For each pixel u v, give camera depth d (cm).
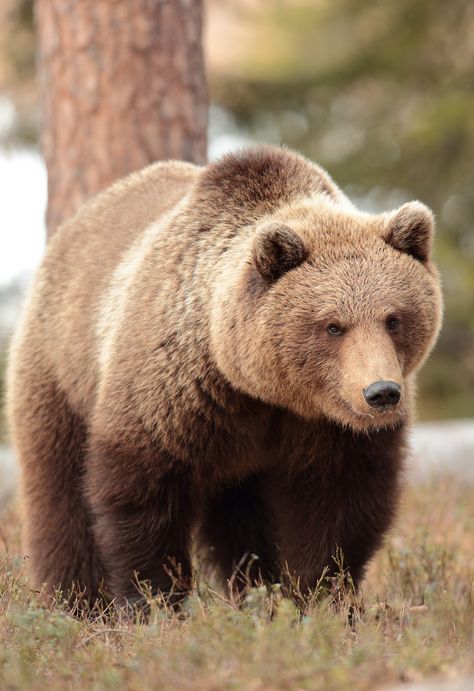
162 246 1121
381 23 3697
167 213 1178
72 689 774
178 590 1089
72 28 1606
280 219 1073
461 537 1535
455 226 3531
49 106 1638
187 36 1631
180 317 1067
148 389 1064
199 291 1070
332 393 1002
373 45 3700
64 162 1619
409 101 3769
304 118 4000
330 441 1068
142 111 1600
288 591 1105
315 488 1102
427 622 857
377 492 1089
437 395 3528
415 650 787
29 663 823
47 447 1245
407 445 1105
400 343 1005
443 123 3403
